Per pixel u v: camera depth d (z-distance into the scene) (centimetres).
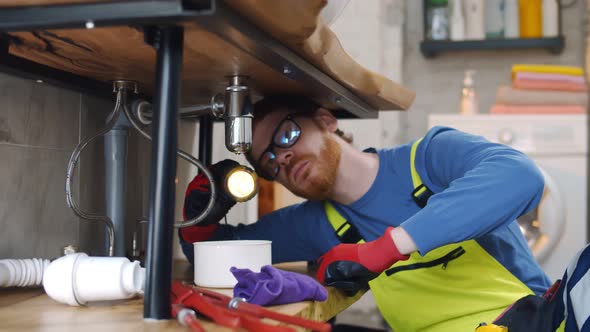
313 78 90
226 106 89
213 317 59
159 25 62
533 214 264
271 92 114
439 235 90
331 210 129
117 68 88
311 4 64
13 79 90
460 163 110
